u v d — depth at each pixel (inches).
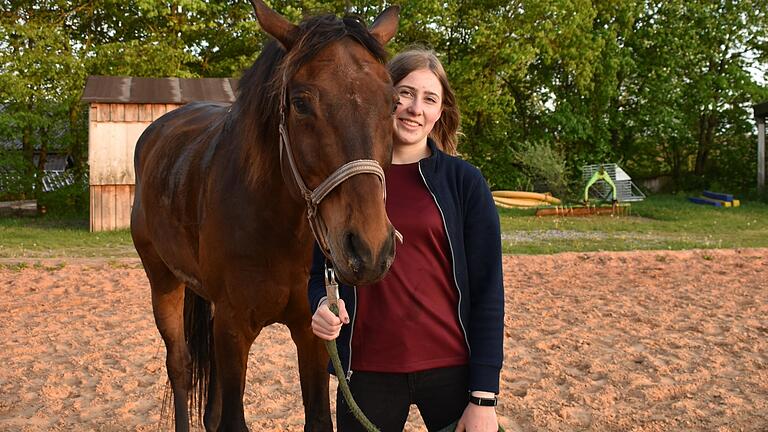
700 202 717.9
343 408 77.7
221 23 757.9
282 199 92.0
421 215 73.9
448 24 749.9
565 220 578.6
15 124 645.3
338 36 75.3
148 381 169.6
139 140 159.6
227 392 102.0
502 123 867.4
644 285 298.4
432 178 75.0
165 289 141.5
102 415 147.6
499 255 74.5
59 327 225.0
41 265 337.1
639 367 179.8
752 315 238.5
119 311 250.2
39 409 149.8
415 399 76.9
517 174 816.9
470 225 74.9
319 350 103.9
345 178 68.6
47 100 660.1
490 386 71.2
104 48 661.9
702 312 243.8
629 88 876.0
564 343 203.3
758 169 756.0
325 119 70.9
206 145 115.3
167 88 540.7
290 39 80.3
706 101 818.2
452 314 75.4
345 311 71.6
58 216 650.2
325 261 77.9
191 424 148.1
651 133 857.5
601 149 829.8
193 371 135.0
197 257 115.1
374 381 75.9
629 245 419.5
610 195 647.1
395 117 78.4
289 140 77.8
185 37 746.2
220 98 537.3
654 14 849.5
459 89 767.7
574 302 264.1
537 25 729.6
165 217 123.4
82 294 281.6
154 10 650.2
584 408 151.0
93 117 503.2
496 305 73.2
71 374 175.3
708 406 150.5
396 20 90.7
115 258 364.8
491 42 723.4
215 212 100.7
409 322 74.4
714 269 337.1
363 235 66.5
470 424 71.5
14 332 218.7
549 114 840.9
